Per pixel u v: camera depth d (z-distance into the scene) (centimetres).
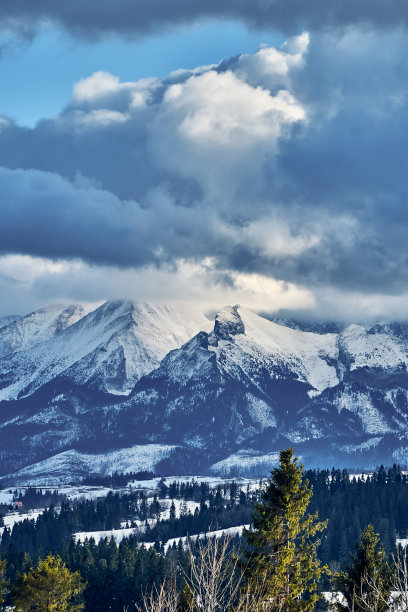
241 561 12025
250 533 12788
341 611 12850
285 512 12900
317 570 12725
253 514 13050
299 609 12269
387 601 7981
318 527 13075
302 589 12581
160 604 6800
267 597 7744
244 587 7475
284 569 12206
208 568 6875
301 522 13000
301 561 12656
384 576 12438
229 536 7156
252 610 6888
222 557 6900
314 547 12888
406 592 6706
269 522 12738
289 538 12788
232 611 6881
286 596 11031
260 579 11262
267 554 12319
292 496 12975
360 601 9912
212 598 6719
